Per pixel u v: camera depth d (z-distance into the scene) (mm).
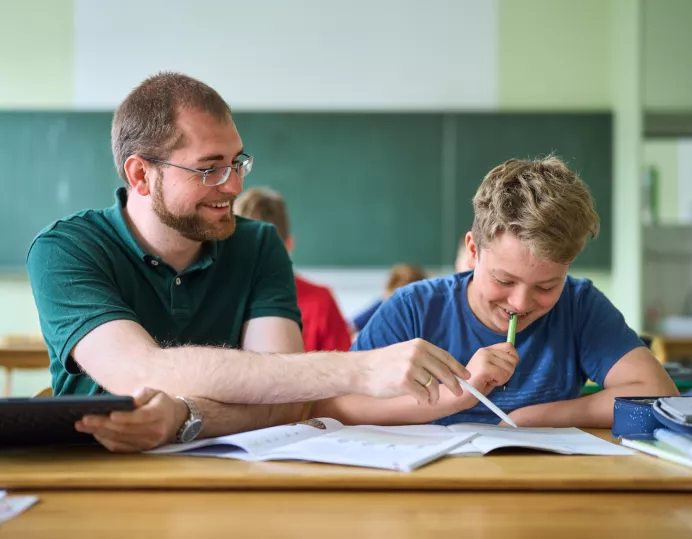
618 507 882
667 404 1135
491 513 858
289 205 5488
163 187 1504
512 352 1354
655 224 4953
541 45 5551
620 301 5352
